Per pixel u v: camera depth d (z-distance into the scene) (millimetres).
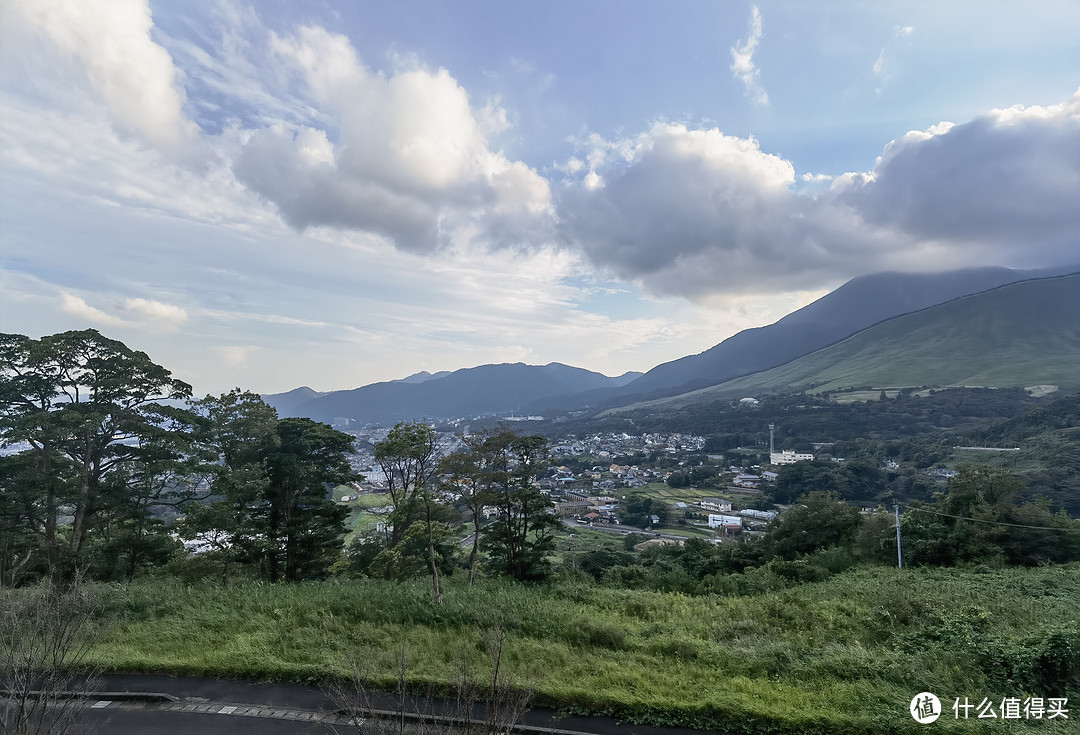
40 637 7852
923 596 15188
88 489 20969
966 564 25328
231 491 21844
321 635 11219
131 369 22047
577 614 13234
